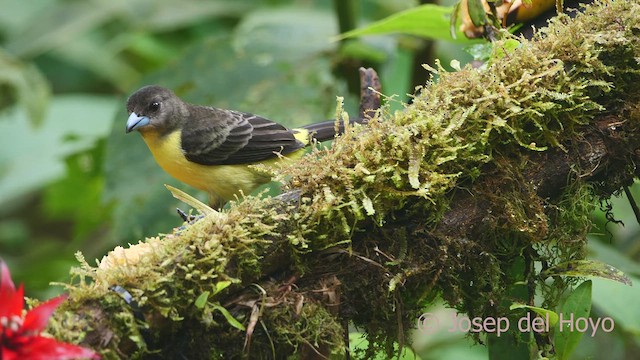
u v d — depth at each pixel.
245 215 5.73
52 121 13.41
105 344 5.16
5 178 12.81
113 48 15.41
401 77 12.67
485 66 6.47
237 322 5.45
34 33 13.50
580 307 6.15
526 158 6.20
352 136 6.07
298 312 5.64
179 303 5.45
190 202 6.20
